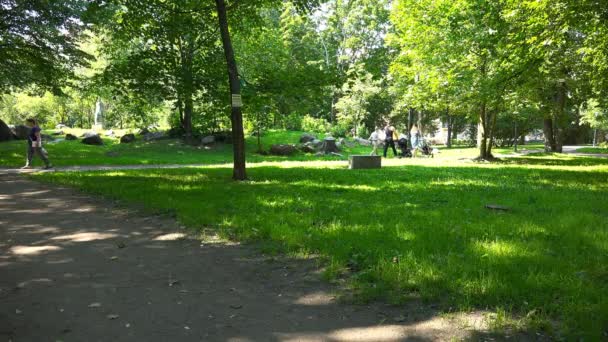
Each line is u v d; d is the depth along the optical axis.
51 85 25.00
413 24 23.33
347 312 4.04
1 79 24.36
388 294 4.32
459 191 10.61
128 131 39.16
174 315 3.97
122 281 4.86
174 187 11.21
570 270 4.68
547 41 13.41
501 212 7.90
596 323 3.54
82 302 4.26
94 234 6.90
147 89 14.43
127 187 11.30
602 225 6.68
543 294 4.09
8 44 23.14
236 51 32.38
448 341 3.47
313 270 5.15
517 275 4.50
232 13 15.54
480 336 3.52
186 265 5.42
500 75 17.92
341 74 13.93
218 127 33.12
